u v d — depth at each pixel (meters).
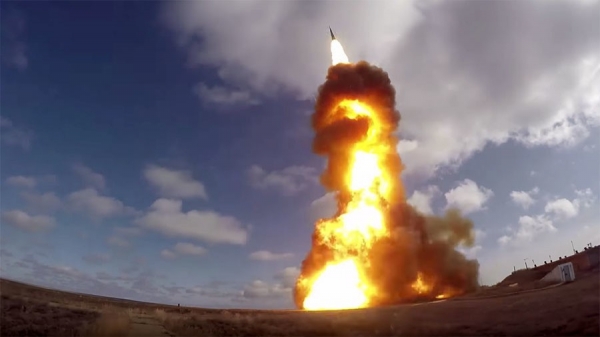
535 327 49.06
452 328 52.97
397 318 60.56
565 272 76.12
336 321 60.12
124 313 59.22
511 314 55.28
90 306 61.66
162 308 70.69
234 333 54.56
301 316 64.50
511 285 89.06
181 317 60.19
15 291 61.41
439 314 60.97
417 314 62.38
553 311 53.19
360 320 60.44
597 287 63.03
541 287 76.19
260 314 67.00
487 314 57.12
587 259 83.50
